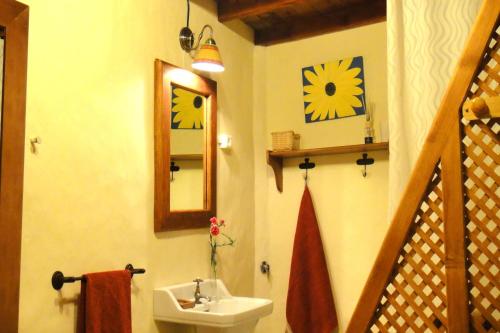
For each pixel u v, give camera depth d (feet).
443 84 6.54
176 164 7.80
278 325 10.14
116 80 6.72
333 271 9.62
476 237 4.52
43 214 5.50
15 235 5.04
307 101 10.25
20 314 5.17
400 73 6.95
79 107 6.07
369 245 9.29
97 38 6.42
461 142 4.56
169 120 7.64
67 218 5.82
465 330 4.37
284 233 10.27
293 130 10.39
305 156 10.16
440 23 6.63
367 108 9.50
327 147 9.39
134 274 6.83
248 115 10.27
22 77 5.22
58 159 5.74
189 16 8.46
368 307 4.85
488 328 4.51
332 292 9.56
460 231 4.46
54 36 5.75
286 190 10.34
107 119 6.52
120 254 6.61
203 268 8.39
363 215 9.41
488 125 4.52
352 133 9.65
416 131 6.64
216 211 8.86
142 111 7.19
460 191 4.49
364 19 9.57
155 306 7.16
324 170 9.93
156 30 7.59
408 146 6.77
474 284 4.48
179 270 7.79
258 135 10.43
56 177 5.70
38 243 5.42
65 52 5.90
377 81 9.44
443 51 6.57
